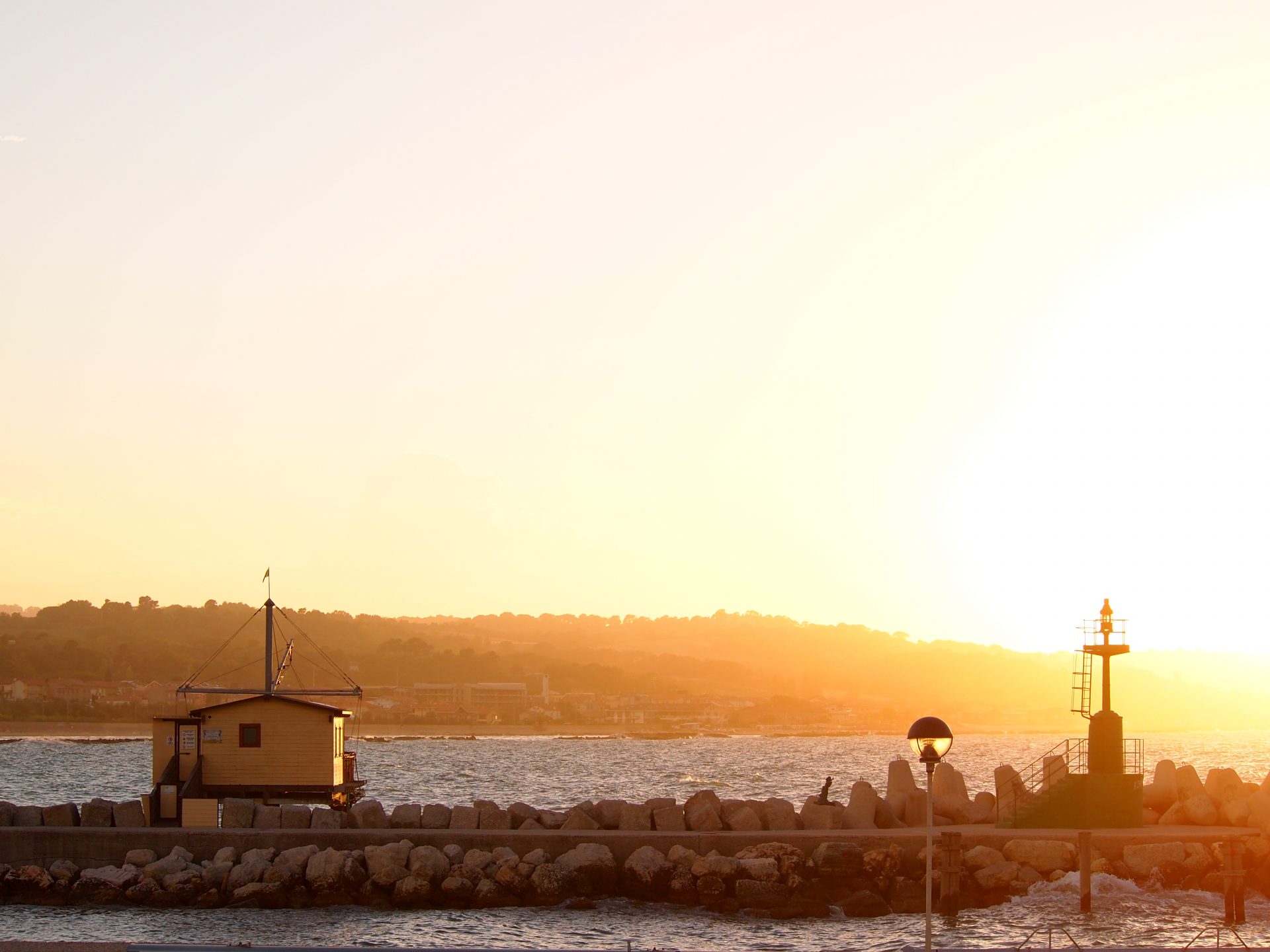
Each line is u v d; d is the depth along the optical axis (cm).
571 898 5369
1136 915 5044
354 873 5412
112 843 5656
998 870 5406
